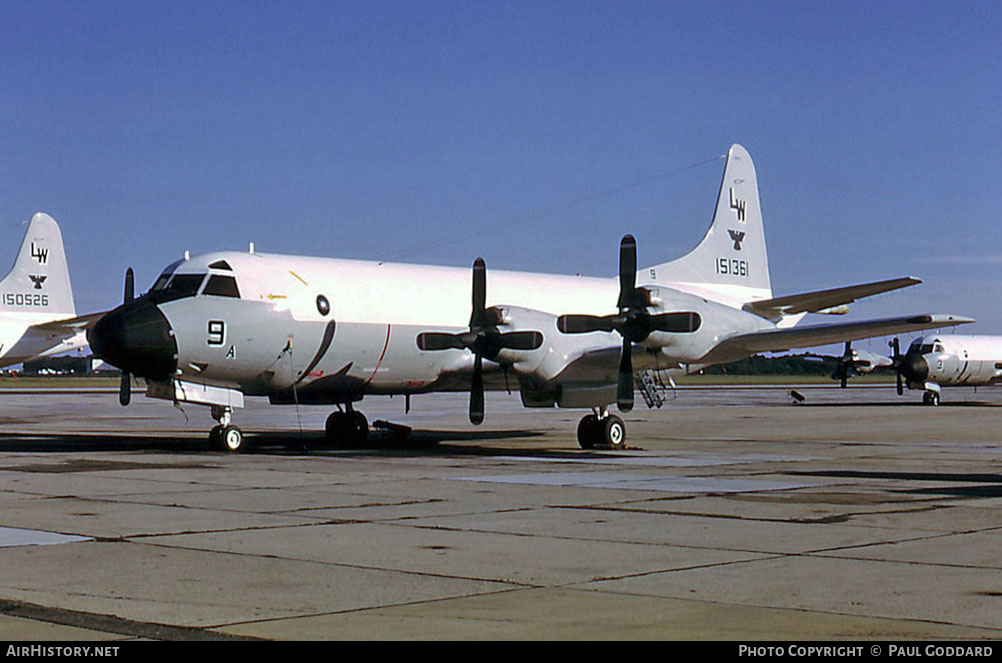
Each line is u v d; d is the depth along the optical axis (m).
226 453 23.80
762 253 34.53
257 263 24.89
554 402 25.77
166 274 24.16
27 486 16.23
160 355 22.73
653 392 28.25
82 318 47.59
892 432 34.25
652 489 16.22
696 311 24.22
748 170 34.25
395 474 18.56
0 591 8.66
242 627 7.50
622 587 8.84
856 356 66.56
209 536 11.41
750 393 82.31
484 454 24.05
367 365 26.23
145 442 27.75
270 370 24.72
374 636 7.25
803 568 9.66
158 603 8.24
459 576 9.30
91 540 11.12
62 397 67.25
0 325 47.75
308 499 14.71
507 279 29.31
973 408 53.81
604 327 23.64
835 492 15.81
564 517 12.98
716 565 9.83
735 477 18.31
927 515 13.19
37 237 52.91
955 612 7.96
